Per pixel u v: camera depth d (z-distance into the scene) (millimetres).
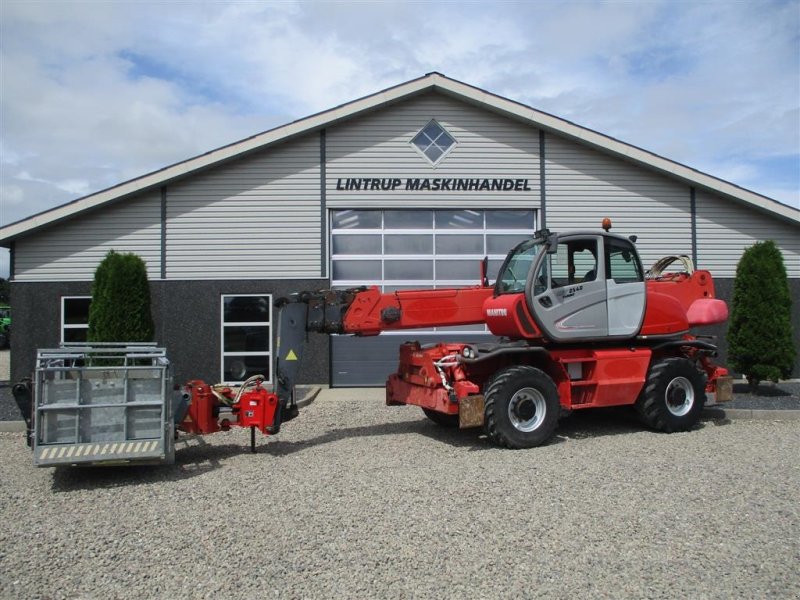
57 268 13805
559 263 8812
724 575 4277
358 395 13023
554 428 8297
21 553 4793
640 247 14781
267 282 14086
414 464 7312
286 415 8250
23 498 6266
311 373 13969
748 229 14992
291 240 14164
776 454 7680
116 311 11211
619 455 7664
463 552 4664
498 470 6969
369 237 14344
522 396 8211
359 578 4262
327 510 5641
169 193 14031
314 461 7551
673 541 4852
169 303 13977
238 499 6062
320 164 14273
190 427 7652
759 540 4867
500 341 9391
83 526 5387
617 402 8961
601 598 3965
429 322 8891
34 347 13734
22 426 9961
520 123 14633
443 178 14453
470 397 8070
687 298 9883
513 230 14609
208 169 14062
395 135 14398
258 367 14016
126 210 13945
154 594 4086
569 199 14664
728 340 12445
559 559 4531
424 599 3965
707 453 7742
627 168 14781
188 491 6387
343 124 14344
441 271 14414
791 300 13570
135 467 7434
